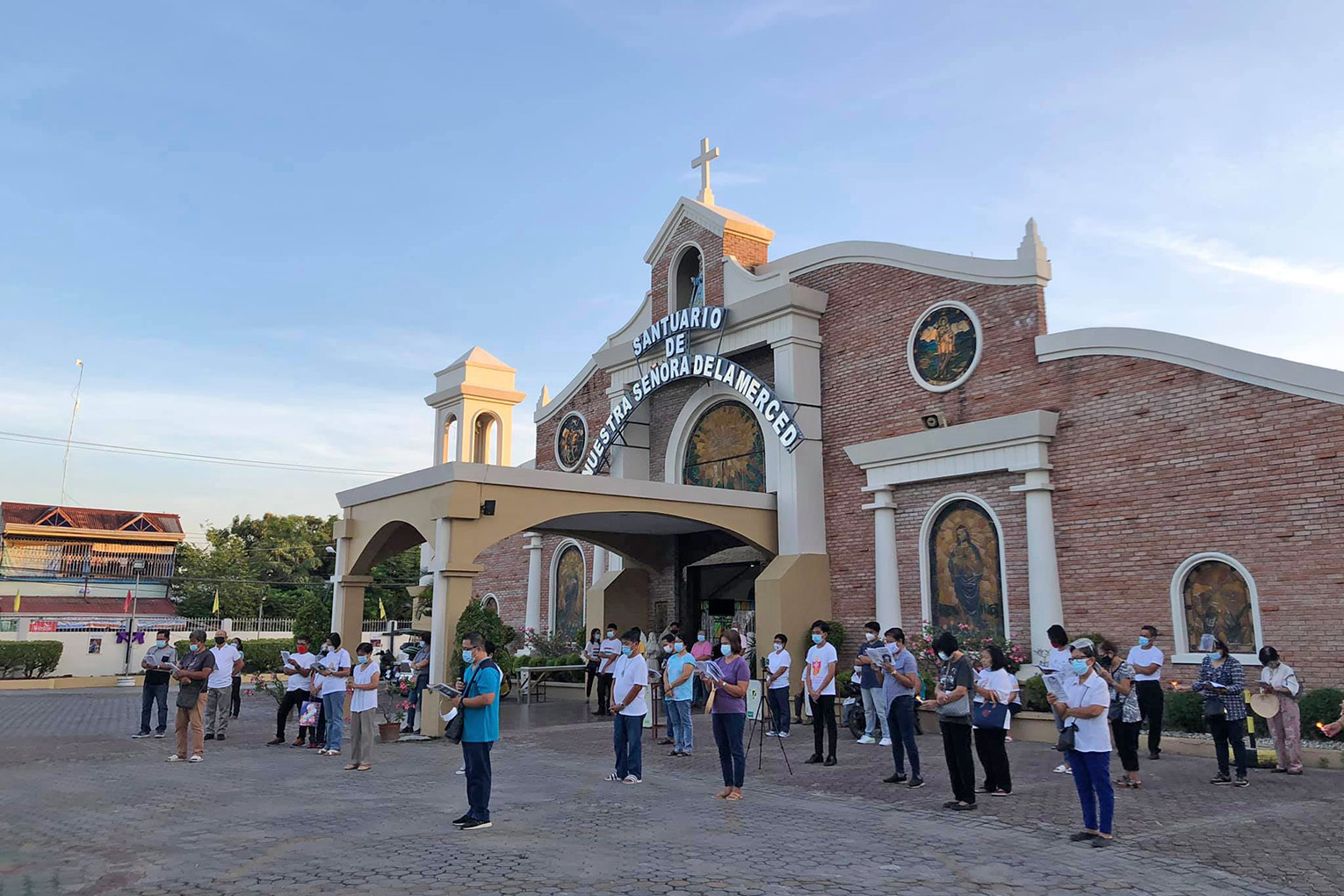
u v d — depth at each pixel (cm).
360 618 2222
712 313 2345
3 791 1173
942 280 2028
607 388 2884
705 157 2611
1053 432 1788
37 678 3853
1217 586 1552
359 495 2175
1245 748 1198
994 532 1869
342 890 696
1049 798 1088
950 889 714
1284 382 1490
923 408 2027
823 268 2289
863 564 2097
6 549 5272
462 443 2659
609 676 2114
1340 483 1417
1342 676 1384
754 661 2128
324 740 1634
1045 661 1675
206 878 735
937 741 1625
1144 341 1677
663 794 1127
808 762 1380
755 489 2345
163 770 1341
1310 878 745
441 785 1201
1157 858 808
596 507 1959
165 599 5316
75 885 720
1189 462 1599
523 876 737
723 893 695
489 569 3316
